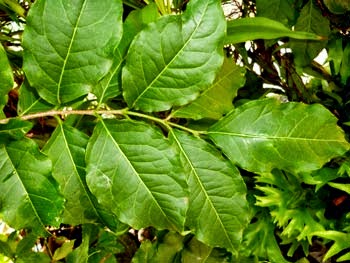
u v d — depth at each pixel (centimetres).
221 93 33
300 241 49
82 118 38
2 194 24
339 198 48
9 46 48
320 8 49
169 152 25
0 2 40
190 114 31
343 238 43
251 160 27
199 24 24
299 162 27
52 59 23
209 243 29
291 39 50
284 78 59
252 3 54
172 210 25
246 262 49
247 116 27
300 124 27
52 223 25
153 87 25
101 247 48
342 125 56
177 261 50
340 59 53
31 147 24
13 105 46
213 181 28
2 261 45
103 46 23
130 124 25
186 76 25
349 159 45
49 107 27
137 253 51
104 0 22
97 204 28
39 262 46
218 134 28
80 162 27
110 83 27
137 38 24
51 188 24
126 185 25
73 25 22
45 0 22
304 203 48
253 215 49
